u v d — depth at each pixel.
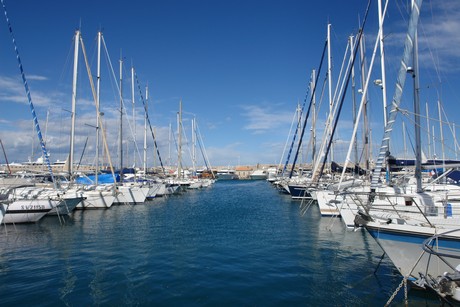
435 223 10.10
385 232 9.31
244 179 119.25
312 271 11.10
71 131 25.67
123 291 9.50
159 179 45.56
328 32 29.59
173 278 10.54
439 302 8.45
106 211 27.17
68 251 13.88
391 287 9.55
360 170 23.08
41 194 21.84
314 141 37.12
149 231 18.39
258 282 10.13
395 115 12.45
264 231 18.19
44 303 8.72
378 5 17.02
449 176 18.55
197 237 16.72
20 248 14.38
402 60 12.05
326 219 21.69
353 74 23.92
